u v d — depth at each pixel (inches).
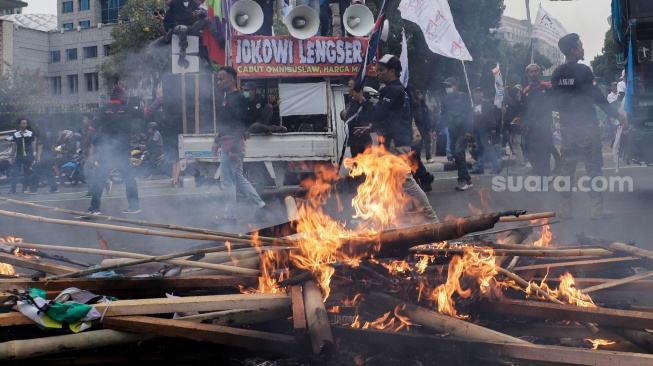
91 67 2655.0
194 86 506.3
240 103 364.5
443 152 872.9
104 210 442.3
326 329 137.9
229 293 172.6
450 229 157.8
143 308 146.8
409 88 570.3
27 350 135.1
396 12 1216.8
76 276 170.9
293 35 504.1
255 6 499.5
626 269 208.7
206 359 147.6
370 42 507.5
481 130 606.5
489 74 1478.8
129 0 1587.1
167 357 146.9
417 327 151.4
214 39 552.7
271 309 153.9
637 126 414.9
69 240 318.7
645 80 414.6
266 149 480.4
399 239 162.7
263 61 504.1
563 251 167.8
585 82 335.6
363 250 165.5
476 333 139.0
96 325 143.7
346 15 509.0
